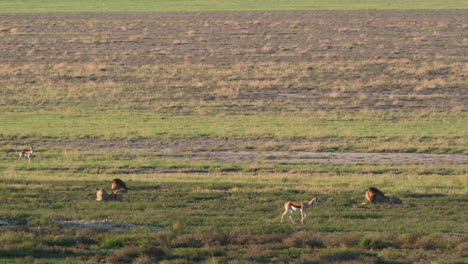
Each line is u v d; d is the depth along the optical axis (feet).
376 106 537.65
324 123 480.23
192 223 216.54
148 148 410.11
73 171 346.13
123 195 266.16
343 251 174.70
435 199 265.13
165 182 300.40
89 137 436.35
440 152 397.80
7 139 428.56
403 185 299.79
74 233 190.19
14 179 305.53
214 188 286.66
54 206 243.40
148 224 213.05
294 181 311.47
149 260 158.20
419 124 477.36
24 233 185.26
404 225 219.20
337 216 234.38
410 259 169.58
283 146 411.54
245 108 533.14
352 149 404.36
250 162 373.81
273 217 230.89
